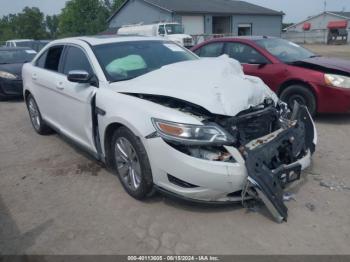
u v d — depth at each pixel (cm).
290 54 690
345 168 447
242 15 3897
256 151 328
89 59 445
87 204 386
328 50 3094
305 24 5778
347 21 5447
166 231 332
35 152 552
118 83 406
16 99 1026
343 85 587
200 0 3959
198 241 316
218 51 757
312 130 421
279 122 387
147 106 352
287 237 315
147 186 359
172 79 381
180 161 322
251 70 685
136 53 463
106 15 5891
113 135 396
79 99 439
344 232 320
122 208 373
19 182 450
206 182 320
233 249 305
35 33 7375
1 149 578
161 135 330
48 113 563
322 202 367
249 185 320
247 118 346
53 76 514
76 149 552
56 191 420
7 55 1109
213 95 343
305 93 618
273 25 4225
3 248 323
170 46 504
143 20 3678
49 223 356
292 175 357
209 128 321
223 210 357
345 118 664
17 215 374
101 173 458
